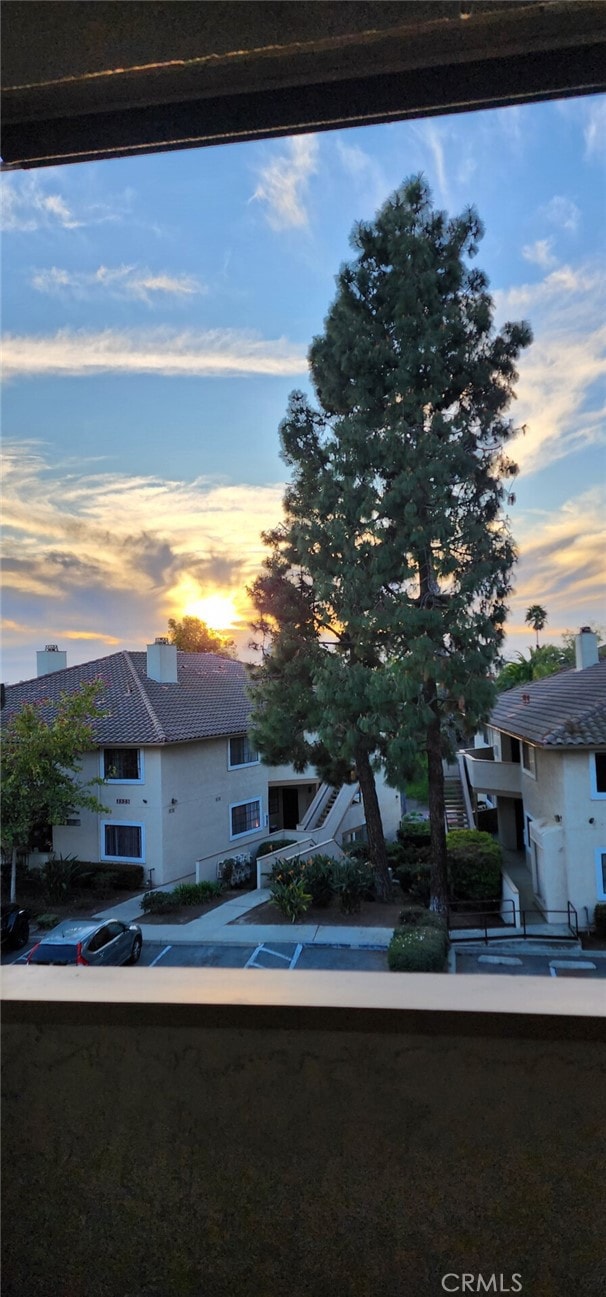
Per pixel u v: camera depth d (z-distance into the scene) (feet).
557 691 28.07
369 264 26.17
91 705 37.17
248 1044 3.51
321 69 3.84
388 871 26.13
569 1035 3.26
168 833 36.63
